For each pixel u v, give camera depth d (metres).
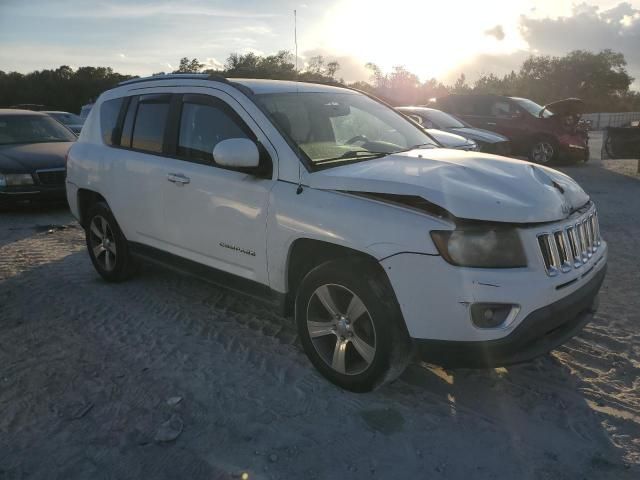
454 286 2.78
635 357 3.73
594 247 3.53
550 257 2.96
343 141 3.94
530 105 14.77
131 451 2.80
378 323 3.02
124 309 4.67
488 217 2.81
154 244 4.58
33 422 3.06
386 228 2.95
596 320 4.33
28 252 6.46
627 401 3.22
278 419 3.07
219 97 4.05
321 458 2.74
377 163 3.49
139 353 3.87
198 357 3.80
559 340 3.07
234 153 3.50
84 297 4.96
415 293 2.88
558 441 2.87
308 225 3.26
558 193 3.27
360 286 3.06
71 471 2.66
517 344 2.83
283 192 3.45
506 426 3.00
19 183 8.30
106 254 5.29
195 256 4.19
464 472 2.65
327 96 4.32
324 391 3.35
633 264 5.71
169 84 4.55
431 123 11.84
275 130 3.64
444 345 2.87
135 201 4.65
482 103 14.94
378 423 3.03
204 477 2.62
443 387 3.39
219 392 3.35
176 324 4.35
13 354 3.87
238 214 3.72
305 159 3.48
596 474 2.62
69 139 10.12
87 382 3.48
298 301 3.45
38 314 4.59
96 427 3.01
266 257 3.58
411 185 3.01
